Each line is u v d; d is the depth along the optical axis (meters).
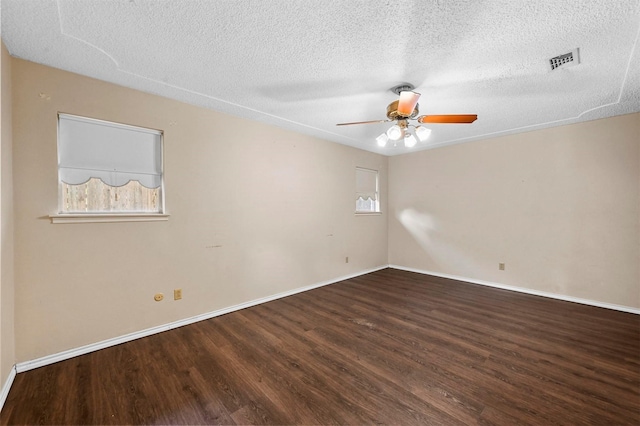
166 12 1.63
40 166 2.17
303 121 3.55
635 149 3.28
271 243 3.72
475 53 2.04
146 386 1.94
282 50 2.02
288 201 3.92
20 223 2.08
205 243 3.09
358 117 3.40
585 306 3.53
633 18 1.65
